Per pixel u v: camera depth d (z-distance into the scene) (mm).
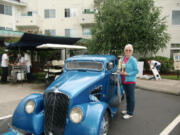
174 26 13891
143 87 7457
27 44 8422
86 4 20766
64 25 21141
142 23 10281
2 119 3996
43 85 7996
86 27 20812
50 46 6770
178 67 9500
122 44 10500
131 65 3627
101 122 2721
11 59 10844
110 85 4008
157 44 11195
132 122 3826
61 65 7926
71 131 2529
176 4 13773
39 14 21328
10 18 20172
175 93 6426
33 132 2742
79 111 2576
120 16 9875
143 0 10555
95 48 11281
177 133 3297
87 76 3467
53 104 2770
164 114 4344
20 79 7992
